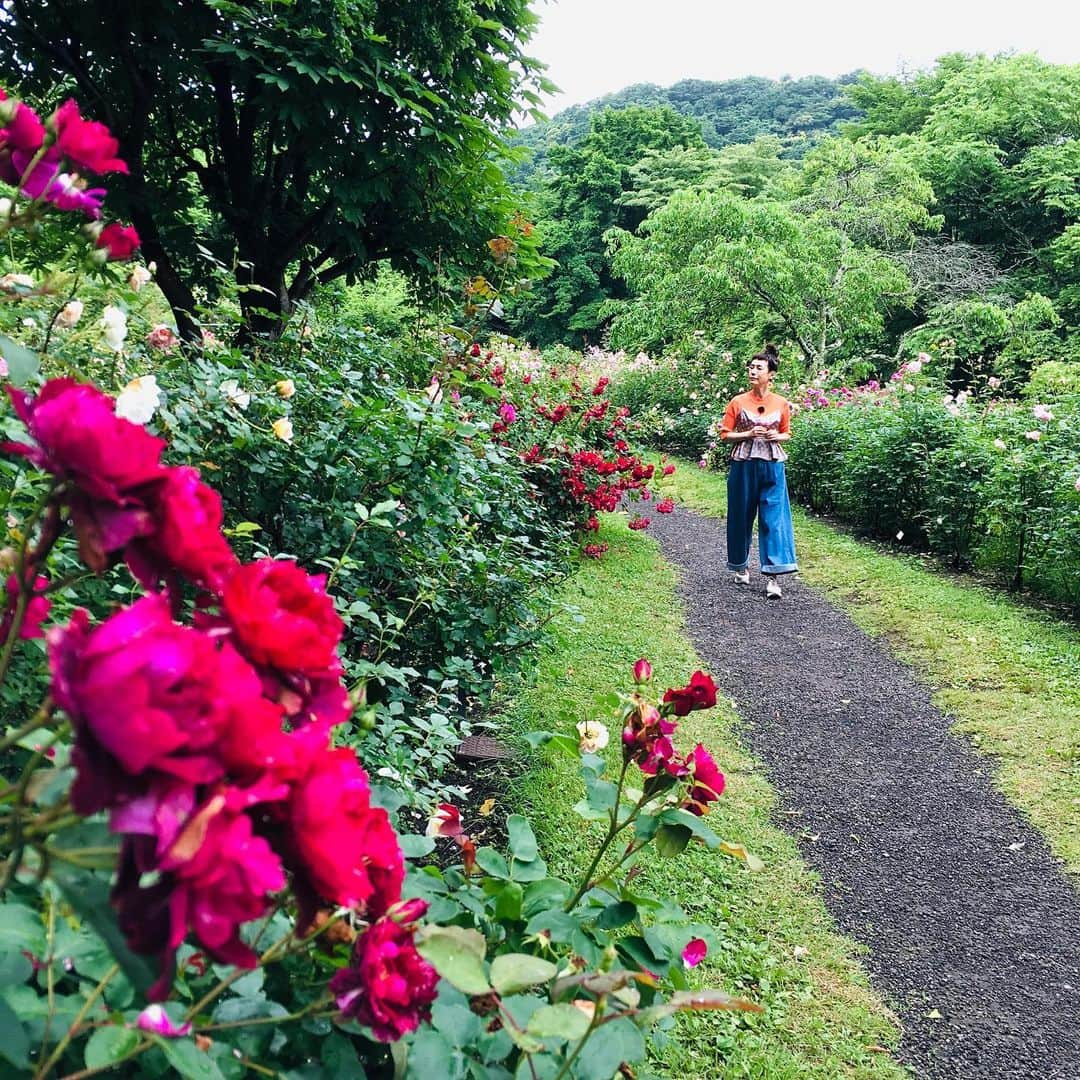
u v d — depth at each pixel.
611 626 6.23
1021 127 21.17
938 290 19.19
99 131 1.16
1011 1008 3.03
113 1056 0.71
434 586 3.13
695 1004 0.96
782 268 14.91
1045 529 7.02
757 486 7.62
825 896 3.56
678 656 5.91
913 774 4.60
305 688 0.74
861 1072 2.65
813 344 16.84
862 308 15.73
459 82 6.39
